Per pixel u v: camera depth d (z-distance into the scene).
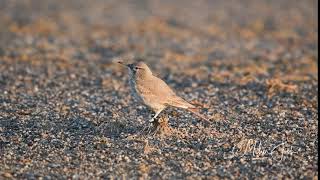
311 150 11.80
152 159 11.24
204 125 13.23
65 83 17.77
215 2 37.81
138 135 12.41
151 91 12.38
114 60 21.69
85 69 19.98
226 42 25.81
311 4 36.53
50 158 11.30
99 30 28.03
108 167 10.90
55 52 22.94
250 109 14.68
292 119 13.84
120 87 17.25
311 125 13.37
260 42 25.94
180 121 13.46
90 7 35.19
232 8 35.38
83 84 17.67
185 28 28.89
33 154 11.48
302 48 24.61
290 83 17.58
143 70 12.52
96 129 12.84
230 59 22.19
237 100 15.66
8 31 27.03
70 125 13.17
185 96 16.20
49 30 27.50
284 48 24.62
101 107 14.80
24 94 16.19
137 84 12.48
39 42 24.78
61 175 10.59
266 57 22.62
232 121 13.59
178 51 23.75
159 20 30.73
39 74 19.02
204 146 11.88
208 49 24.27
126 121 13.49
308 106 15.01
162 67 20.66
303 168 10.91
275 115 14.15
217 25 29.80
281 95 16.06
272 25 29.88
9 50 23.00
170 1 38.16
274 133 12.78
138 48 24.31
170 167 10.91
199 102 15.47
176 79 18.59
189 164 11.05
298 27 29.38
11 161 11.15
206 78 18.62
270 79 17.30
